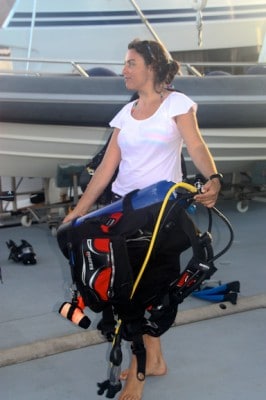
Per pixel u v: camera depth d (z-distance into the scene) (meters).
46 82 4.79
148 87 2.28
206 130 5.13
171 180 2.30
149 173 2.29
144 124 2.27
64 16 6.54
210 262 2.18
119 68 6.58
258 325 3.26
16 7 6.54
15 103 4.75
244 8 6.98
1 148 5.15
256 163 5.94
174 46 6.86
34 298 3.79
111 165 2.42
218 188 2.16
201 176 2.33
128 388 2.41
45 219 5.54
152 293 2.20
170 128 2.25
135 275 2.17
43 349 2.96
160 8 6.73
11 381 2.70
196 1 5.62
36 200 6.33
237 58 7.23
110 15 6.61
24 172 5.55
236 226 5.64
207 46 6.96
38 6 6.50
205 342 3.06
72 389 2.62
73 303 2.26
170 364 2.82
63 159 5.32
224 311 3.41
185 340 3.08
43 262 4.60
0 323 3.38
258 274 4.18
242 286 3.91
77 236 2.13
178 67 2.33
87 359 2.90
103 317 2.28
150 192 2.16
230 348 2.99
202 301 3.59
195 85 4.97
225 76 5.09
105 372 2.77
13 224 5.83
